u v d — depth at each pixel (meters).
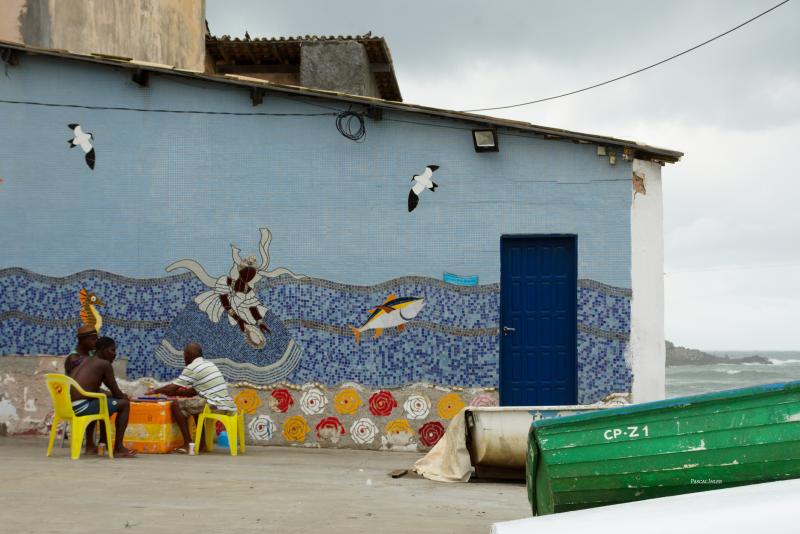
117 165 13.61
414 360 13.04
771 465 5.59
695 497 4.42
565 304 12.98
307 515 7.47
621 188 12.94
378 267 13.20
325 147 13.40
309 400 13.13
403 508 8.02
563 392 12.90
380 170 13.30
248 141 13.51
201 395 11.98
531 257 13.10
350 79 20.48
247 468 10.48
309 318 13.23
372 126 13.34
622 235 12.90
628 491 5.92
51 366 13.40
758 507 4.05
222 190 13.49
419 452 12.89
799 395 5.56
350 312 13.18
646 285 12.88
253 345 13.28
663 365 12.78
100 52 17.92
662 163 13.03
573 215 12.98
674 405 5.80
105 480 9.16
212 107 13.57
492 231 13.08
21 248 13.59
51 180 13.65
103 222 13.57
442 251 13.13
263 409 13.19
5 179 13.66
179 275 13.45
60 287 13.52
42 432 13.33
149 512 7.45
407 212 13.22
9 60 13.61
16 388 13.40
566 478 5.99
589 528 4.16
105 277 13.50
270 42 21.62
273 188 13.44
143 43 19.59
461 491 9.41
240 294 13.36
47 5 16.42
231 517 7.30
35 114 13.70
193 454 11.79
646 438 5.85
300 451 12.67
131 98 13.66
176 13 21.27
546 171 13.05
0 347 13.47
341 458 11.98
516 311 13.06
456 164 13.20
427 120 13.25
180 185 13.54
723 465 5.68
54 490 8.48
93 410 10.98
